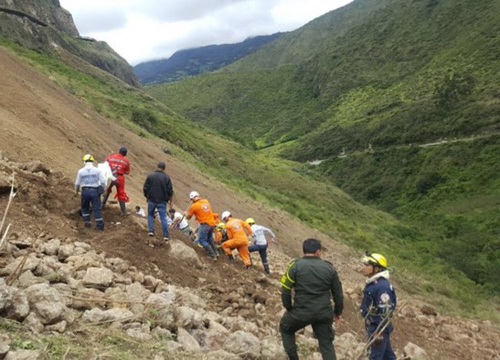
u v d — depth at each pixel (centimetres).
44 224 741
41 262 575
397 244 3506
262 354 539
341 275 1816
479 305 2172
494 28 11400
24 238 663
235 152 4775
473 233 4653
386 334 561
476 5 13788
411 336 1041
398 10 17800
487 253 3953
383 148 9125
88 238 771
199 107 19788
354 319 964
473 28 12412
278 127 15888
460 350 1059
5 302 402
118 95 4691
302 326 489
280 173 4766
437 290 2212
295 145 11731
